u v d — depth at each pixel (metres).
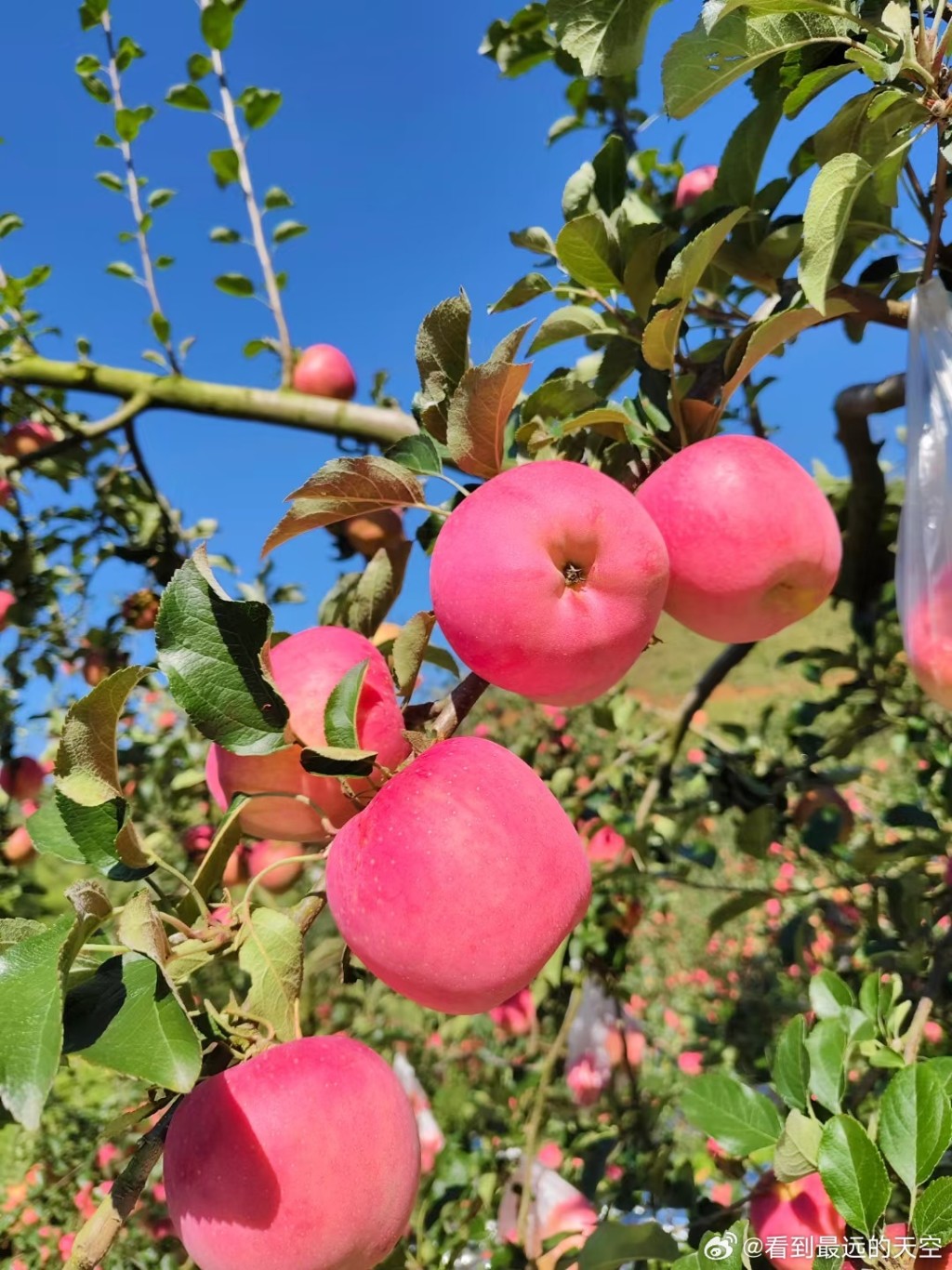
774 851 1.02
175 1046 0.23
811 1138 0.33
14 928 0.26
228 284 0.79
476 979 0.27
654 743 0.90
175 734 1.14
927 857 0.72
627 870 0.73
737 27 0.34
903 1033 0.54
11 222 0.90
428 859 0.27
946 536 0.40
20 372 0.78
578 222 0.42
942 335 0.40
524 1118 0.91
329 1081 0.28
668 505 0.35
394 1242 0.29
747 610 0.36
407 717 0.35
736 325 0.54
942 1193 0.29
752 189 0.46
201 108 0.78
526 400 0.43
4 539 1.02
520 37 0.66
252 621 0.30
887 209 0.44
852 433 0.63
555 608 0.30
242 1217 0.26
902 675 0.80
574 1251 0.56
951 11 0.35
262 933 0.29
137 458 0.83
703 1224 0.45
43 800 1.10
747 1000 1.01
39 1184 1.14
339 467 0.36
